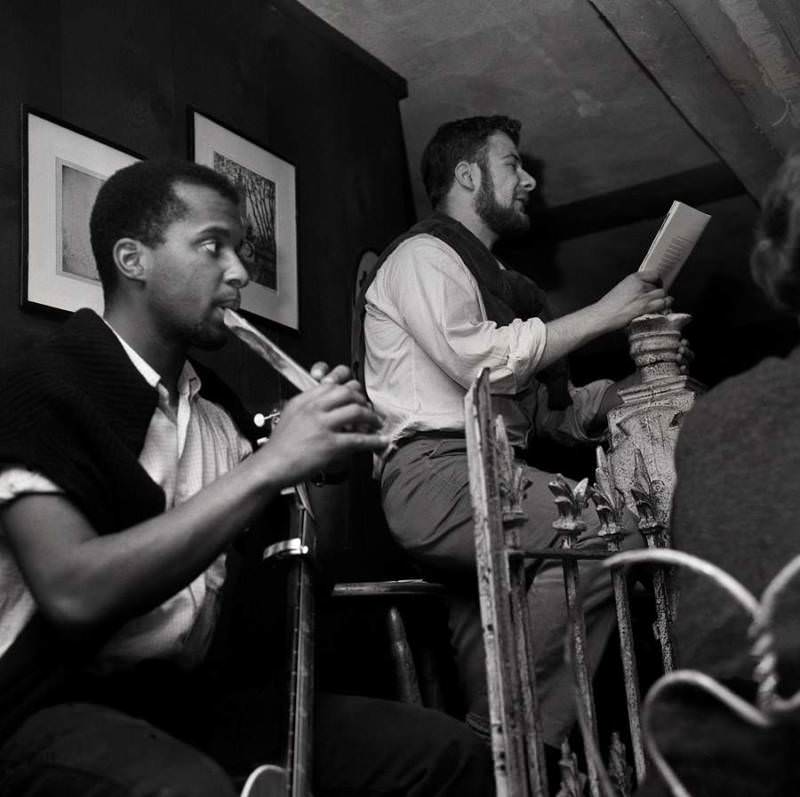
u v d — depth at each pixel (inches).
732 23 127.0
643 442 103.9
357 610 117.3
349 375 64.1
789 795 36.7
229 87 125.6
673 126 150.8
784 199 51.3
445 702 110.9
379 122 152.6
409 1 141.2
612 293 108.8
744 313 161.8
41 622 58.0
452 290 105.5
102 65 108.5
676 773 39.0
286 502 72.9
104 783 51.9
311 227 134.5
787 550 40.3
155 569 55.2
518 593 62.0
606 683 107.7
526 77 150.1
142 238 69.5
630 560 38.2
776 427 43.1
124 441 63.2
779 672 37.6
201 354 112.3
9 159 96.6
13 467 58.4
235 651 73.9
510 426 105.6
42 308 95.5
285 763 59.3
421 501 98.7
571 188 159.6
